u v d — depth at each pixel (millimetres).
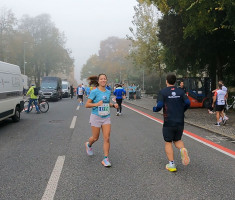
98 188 4055
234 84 21516
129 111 16562
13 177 4539
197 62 18719
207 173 4754
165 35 17750
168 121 4859
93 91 5172
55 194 3842
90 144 5719
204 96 18125
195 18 11992
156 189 4020
